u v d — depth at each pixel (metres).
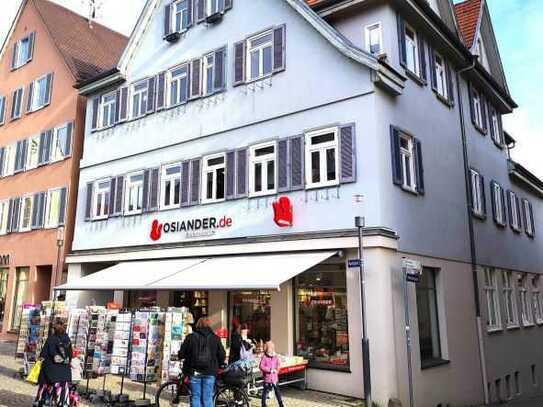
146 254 17.59
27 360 13.82
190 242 16.41
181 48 18.41
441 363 13.71
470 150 18.72
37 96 26.53
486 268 18.48
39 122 25.80
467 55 18.16
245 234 14.87
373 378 11.44
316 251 13.06
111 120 20.94
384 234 12.02
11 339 23.78
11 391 11.77
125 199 19.19
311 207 13.41
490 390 16.55
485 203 19.34
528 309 22.48
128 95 20.12
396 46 14.05
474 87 20.44
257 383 11.34
